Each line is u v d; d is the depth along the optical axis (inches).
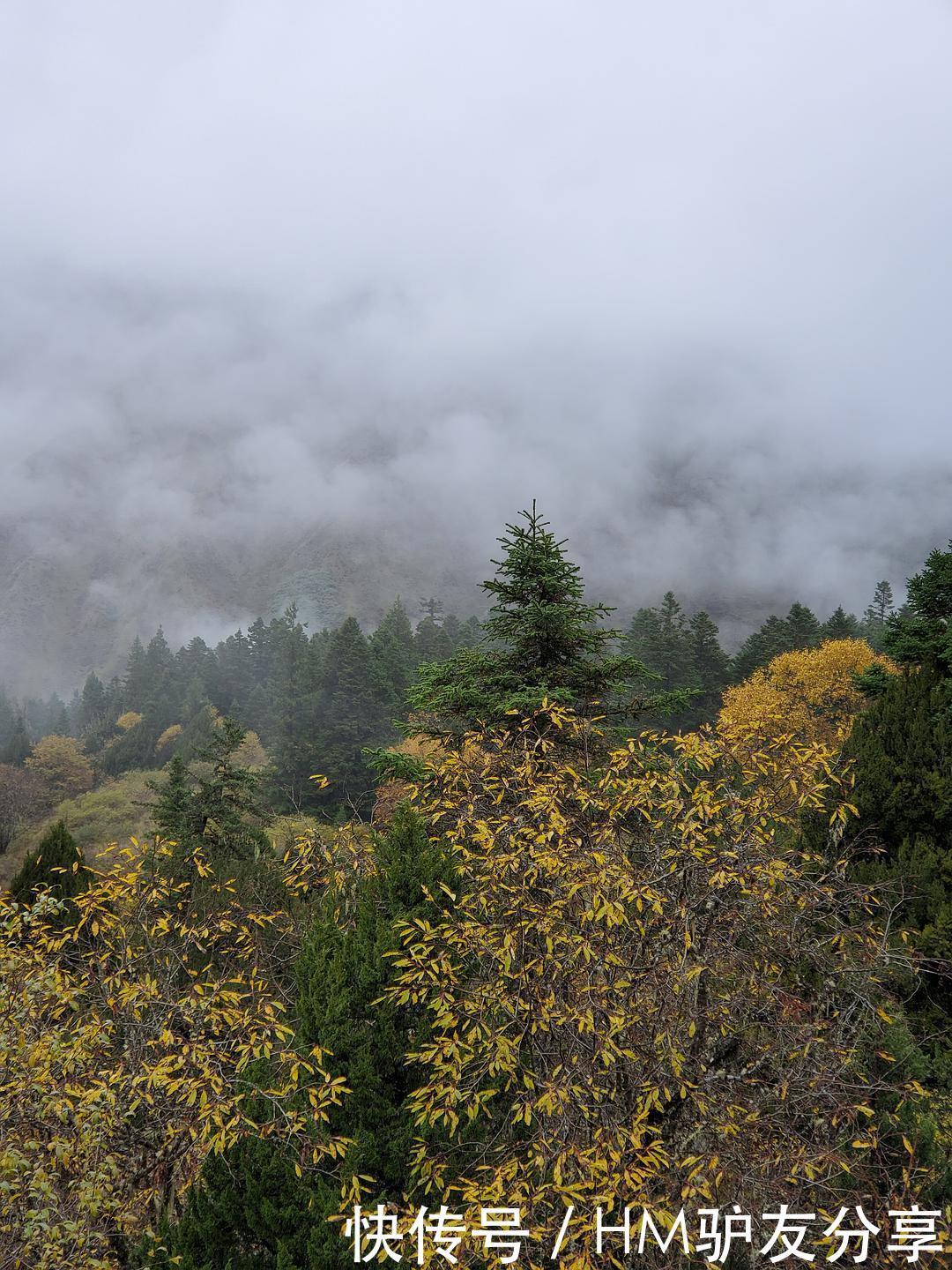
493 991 205.2
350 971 268.7
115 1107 228.1
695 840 212.5
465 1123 242.8
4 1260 199.5
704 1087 201.8
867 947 233.3
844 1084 202.8
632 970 208.2
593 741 347.9
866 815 411.5
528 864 217.8
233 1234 226.1
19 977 235.0
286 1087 225.9
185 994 268.5
